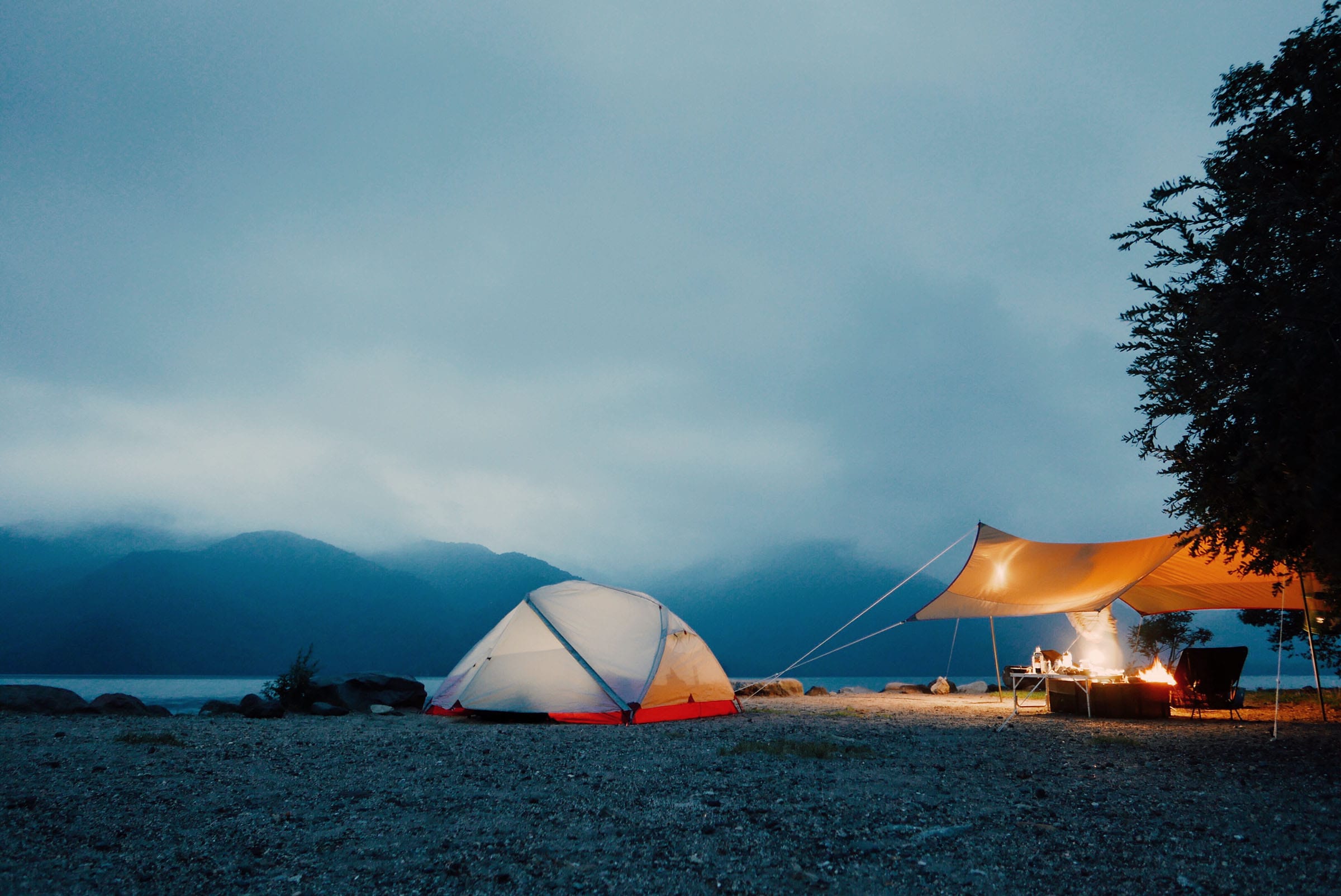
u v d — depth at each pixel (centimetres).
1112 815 556
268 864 440
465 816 562
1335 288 614
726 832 512
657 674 1391
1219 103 753
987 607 1511
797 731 1153
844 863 444
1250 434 675
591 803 605
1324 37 675
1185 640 2412
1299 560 764
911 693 2333
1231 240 690
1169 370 762
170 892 393
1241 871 416
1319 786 665
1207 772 746
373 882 412
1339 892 379
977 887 400
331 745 935
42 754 783
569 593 1544
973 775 734
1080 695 1474
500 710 1347
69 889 392
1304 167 671
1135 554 1323
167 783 655
